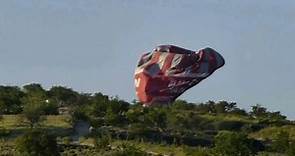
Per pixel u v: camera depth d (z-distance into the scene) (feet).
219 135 594.24
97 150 551.18
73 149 555.69
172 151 581.94
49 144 496.64
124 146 546.26
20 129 650.02
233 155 553.64
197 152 550.77
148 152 570.46
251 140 628.69
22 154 492.95
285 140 627.87
